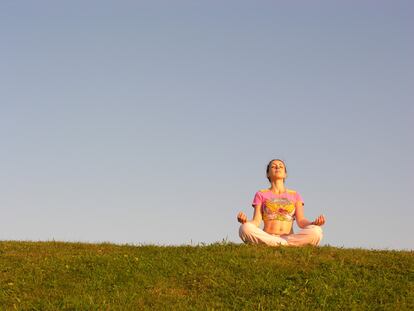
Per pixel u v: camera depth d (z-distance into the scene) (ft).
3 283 40.70
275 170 49.11
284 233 47.50
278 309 36.86
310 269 41.75
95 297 38.29
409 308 37.14
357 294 38.58
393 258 44.01
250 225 46.57
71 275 41.88
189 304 37.83
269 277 40.57
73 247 50.03
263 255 43.91
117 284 40.27
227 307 37.47
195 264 42.65
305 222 47.52
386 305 37.32
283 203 48.01
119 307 36.88
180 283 40.55
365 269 41.88
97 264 43.37
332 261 43.16
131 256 45.01
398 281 40.42
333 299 38.09
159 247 47.96
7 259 45.27
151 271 42.01
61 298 38.29
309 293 38.75
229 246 46.47
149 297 38.40
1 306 37.50
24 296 38.70
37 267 43.01
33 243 51.67
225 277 40.73
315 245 46.52
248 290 39.24
